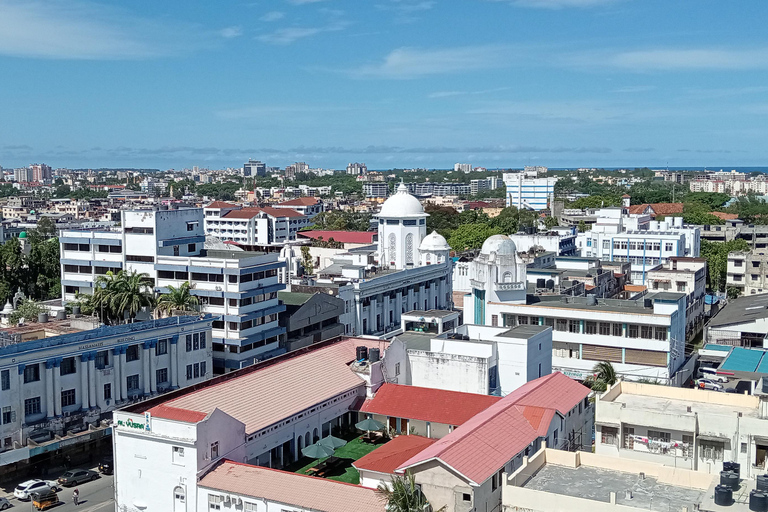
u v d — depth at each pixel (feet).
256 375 257.34
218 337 354.95
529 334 310.45
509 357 301.22
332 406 266.98
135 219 383.86
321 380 271.69
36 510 230.27
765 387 216.95
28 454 250.78
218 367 357.41
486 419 223.30
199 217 411.75
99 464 270.26
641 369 366.43
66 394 272.51
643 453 213.87
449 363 297.74
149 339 301.02
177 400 227.81
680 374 372.38
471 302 429.79
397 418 273.54
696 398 232.94
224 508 200.95
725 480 167.22
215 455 211.82
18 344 254.68
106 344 283.79
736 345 412.36
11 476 256.11
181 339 317.42
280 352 376.89
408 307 497.46
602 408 217.15
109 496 243.19
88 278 400.88
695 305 520.42
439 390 277.03
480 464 195.42
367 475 209.87
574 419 258.37
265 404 244.01
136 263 383.45
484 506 191.21
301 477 200.54
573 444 256.32
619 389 240.32
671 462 210.38
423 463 194.39
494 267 406.00
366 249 615.57
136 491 216.54
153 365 304.71
